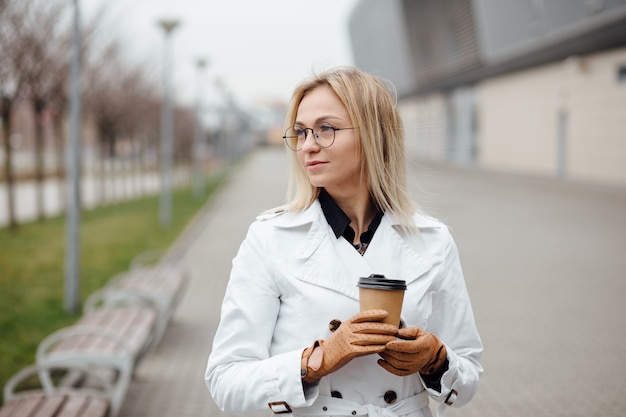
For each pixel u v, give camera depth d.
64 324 6.81
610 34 22.31
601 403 4.66
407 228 1.87
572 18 24.55
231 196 24.41
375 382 1.77
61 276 9.38
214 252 12.00
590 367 5.41
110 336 4.30
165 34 16.11
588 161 26.11
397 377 1.78
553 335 6.34
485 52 33.91
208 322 7.09
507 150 34.25
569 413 4.50
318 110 1.80
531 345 6.02
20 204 20.97
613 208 17.02
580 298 7.85
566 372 5.29
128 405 4.71
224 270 10.24
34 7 11.35
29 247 11.88
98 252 11.80
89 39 13.00
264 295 1.79
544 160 29.88
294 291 1.77
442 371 1.73
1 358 5.60
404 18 47.09
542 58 28.33
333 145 1.78
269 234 1.83
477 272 9.51
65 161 17.47
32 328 6.62
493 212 16.77
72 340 4.71
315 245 1.80
